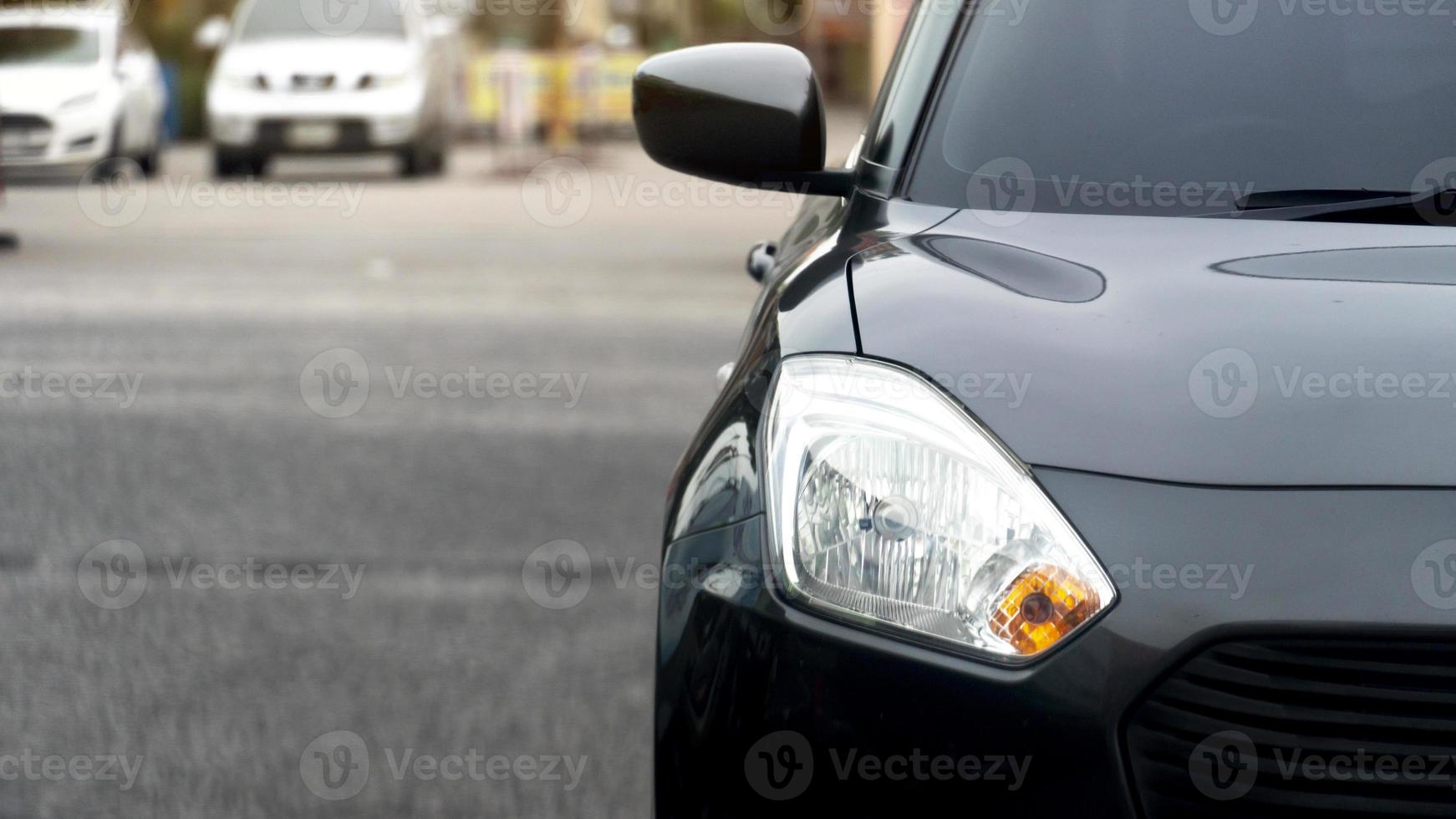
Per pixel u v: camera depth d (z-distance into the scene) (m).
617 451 22.27
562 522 18.94
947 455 7.10
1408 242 8.70
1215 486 6.79
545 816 11.59
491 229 49.19
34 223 49.00
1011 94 10.19
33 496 19.92
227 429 23.53
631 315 33.28
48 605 16.06
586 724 13.25
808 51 118.50
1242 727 6.51
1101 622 6.61
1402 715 6.47
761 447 7.51
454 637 15.24
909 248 8.73
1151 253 8.52
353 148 62.78
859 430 7.27
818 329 7.93
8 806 11.70
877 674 6.81
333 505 19.62
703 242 46.28
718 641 7.17
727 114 9.93
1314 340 7.46
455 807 11.73
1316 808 6.51
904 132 10.30
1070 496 6.87
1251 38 10.24
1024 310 7.80
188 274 38.62
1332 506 6.67
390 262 41.34
